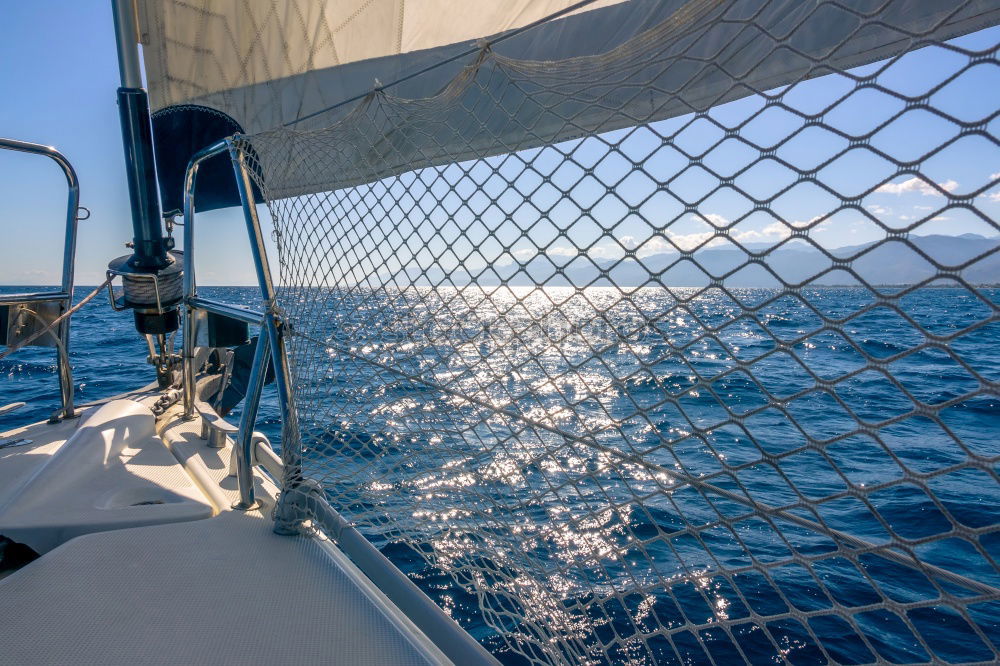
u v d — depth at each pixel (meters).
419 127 1.20
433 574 3.35
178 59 2.30
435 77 1.74
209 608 1.16
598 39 1.37
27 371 10.95
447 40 1.70
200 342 2.18
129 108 2.31
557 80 0.94
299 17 1.97
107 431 2.03
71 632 1.08
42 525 1.46
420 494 1.27
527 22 1.59
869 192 0.60
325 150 1.43
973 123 0.53
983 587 0.55
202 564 1.31
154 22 2.29
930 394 6.73
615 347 0.85
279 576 1.27
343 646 1.06
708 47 0.99
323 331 1.43
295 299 1.56
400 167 1.32
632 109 1.03
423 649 1.06
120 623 1.10
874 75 0.58
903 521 4.05
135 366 11.55
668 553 3.55
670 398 0.79
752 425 6.38
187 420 2.42
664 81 1.00
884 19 0.90
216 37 2.18
